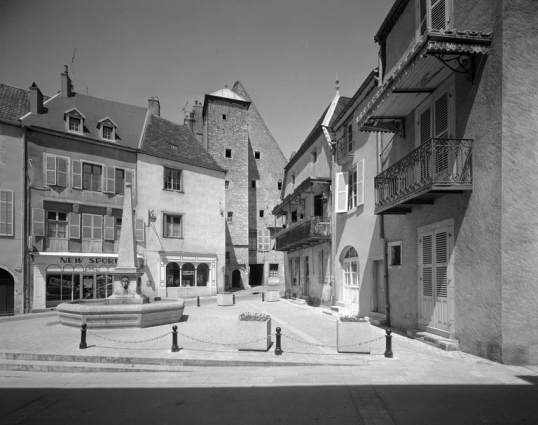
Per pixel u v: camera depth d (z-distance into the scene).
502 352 7.73
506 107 7.93
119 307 13.20
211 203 32.91
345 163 18.22
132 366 8.63
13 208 22.47
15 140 23.05
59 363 8.91
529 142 7.91
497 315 7.91
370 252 14.96
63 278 24.27
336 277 18.75
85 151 26.06
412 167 10.25
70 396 6.70
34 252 22.92
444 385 6.53
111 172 27.12
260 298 29.41
